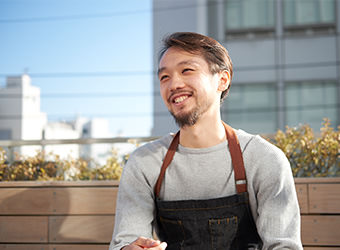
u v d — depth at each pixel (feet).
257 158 4.10
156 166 4.38
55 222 5.81
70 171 7.86
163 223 4.29
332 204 5.25
